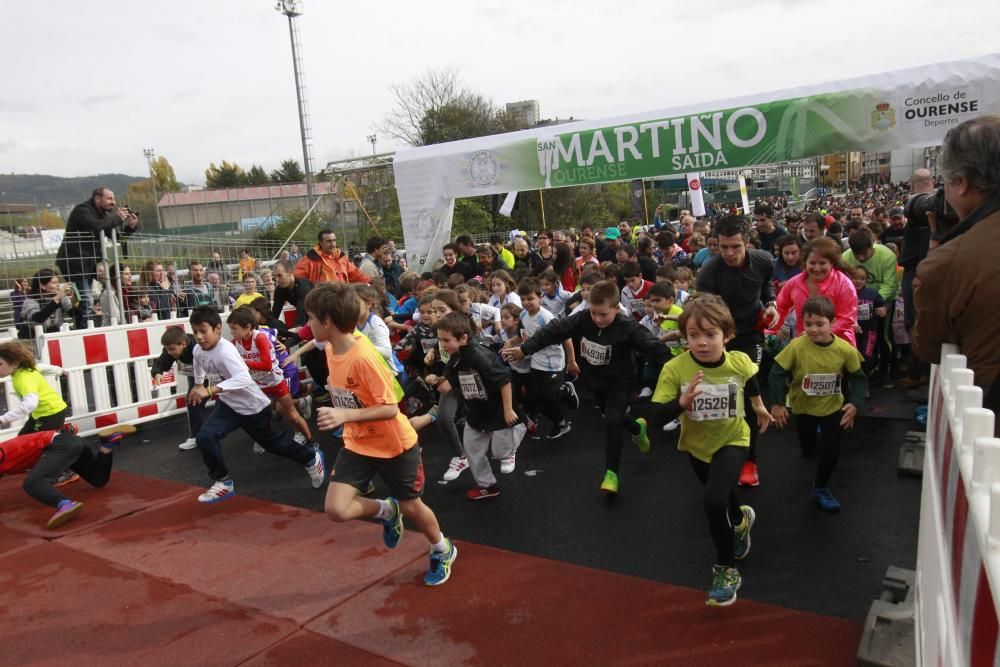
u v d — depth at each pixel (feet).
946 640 5.62
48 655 11.45
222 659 10.98
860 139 24.06
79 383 24.56
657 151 27.71
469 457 16.85
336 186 63.10
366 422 11.91
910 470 16.15
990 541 3.93
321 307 11.81
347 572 13.57
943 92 22.56
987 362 6.86
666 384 12.22
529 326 21.52
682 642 10.50
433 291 21.80
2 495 19.56
